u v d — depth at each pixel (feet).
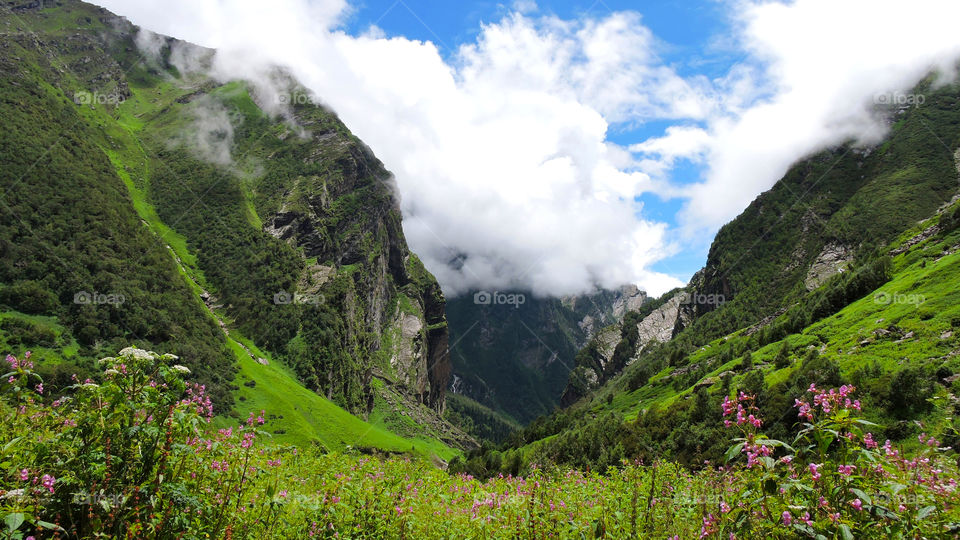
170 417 26.30
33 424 26.30
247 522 29.14
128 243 617.21
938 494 23.53
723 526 25.40
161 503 25.72
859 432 22.67
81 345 433.07
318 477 47.37
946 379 170.19
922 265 353.92
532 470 60.85
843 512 22.11
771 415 195.62
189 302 647.15
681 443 246.88
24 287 444.55
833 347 290.35
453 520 41.63
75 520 24.45
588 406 640.17
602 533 33.71
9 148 570.87
